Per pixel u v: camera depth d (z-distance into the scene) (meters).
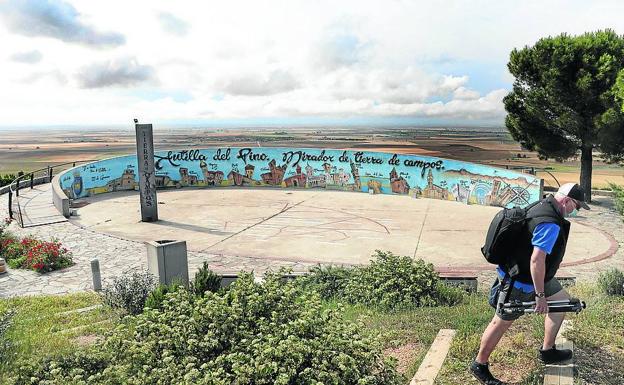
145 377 4.22
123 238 17.02
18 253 14.27
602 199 24.22
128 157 29.52
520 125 23.36
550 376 4.31
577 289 8.66
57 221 19.78
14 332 7.73
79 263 13.91
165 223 19.83
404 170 27.22
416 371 4.89
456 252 15.12
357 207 23.41
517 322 5.84
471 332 5.84
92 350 5.09
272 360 3.99
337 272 10.45
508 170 22.66
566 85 20.67
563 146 22.92
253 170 31.28
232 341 4.50
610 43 20.39
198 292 8.75
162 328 4.65
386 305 8.56
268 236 17.45
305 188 30.28
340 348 4.20
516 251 4.07
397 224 19.42
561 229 3.95
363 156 28.59
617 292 7.93
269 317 4.85
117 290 9.59
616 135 20.53
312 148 30.08
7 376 5.32
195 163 31.22
